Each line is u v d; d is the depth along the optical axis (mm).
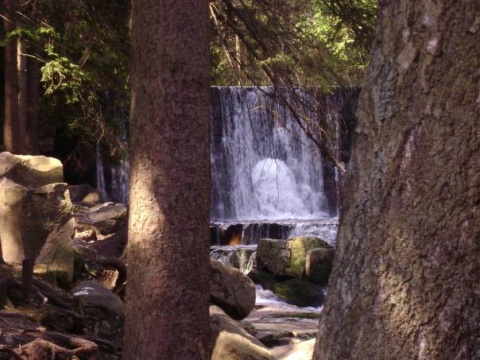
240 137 25578
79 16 10492
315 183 25594
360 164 2477
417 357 2324
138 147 5969
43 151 23031
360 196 2457
